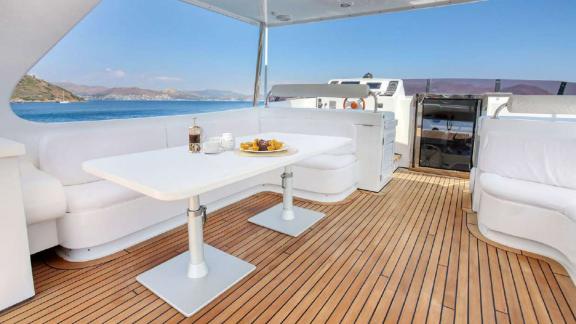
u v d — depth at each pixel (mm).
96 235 1973
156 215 2320
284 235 2408
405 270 1918
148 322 1459
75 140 2229
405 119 4867
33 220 1755
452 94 4336
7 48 1933
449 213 2898
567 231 1868
